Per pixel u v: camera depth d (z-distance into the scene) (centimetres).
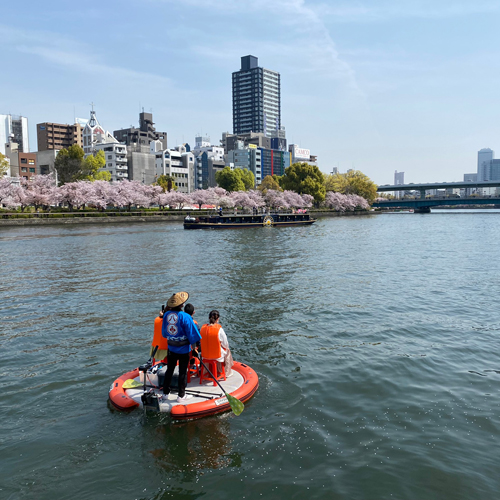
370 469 594
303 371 934
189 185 15412
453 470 590
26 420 733
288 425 707
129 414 744
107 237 4694
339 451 636
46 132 15725
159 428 697
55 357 1030
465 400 802
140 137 16525
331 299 1625
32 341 1150
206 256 2981
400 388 852
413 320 1346
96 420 728
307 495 542
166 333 730
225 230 6094
